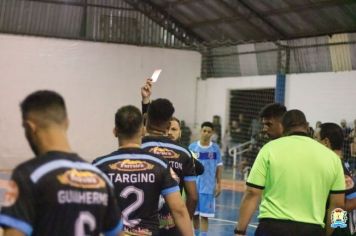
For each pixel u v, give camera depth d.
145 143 4.20
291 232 3.74
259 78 19.55
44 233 2.15
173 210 3.44
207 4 18.81
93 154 20.22
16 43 19.22
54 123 2.25
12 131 19.12
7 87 19.09
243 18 18.45
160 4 20.53
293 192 3.80
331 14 15.96
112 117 20.53
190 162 4.27
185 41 21.84
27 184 2.13
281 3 16.66
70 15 19.94
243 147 19.78
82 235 2.22
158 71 4.55
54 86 19.72
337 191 3.92
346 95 16.36
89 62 20.20
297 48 18.08
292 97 18.23
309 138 3.96
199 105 22.05
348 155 15.49
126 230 3.37
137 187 3.39
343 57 16.47
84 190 2.24
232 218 11.21
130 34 20.84
